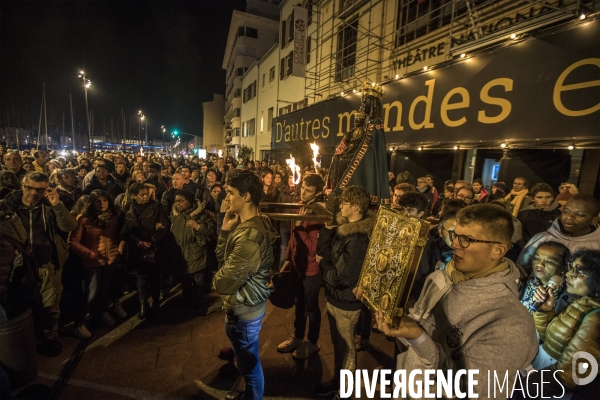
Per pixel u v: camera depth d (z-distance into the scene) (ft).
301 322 9.93
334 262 7.05
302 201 10.04
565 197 10.57
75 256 11.35
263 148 75.15
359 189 6.88
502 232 3.67
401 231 3.88
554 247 6.61
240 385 8.28
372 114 8.43
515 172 17.42
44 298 9.25
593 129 11.64
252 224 6.44
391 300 3.66
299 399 8.14
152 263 11.62
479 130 16.31
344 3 38.06
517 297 3.73
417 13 26.02
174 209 12.16
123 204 13.42
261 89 77.05
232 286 6.09
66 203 13.21
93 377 8.65
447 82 18.22
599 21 11.55
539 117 13.50
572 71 12.33
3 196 10.62
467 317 3.76
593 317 5.72
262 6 119.14
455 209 8.98
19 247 6.94
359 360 9.83
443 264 8.27
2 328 6.65
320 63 40.98
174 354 9.77
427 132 19.63
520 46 14.39
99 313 11.21
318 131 33.81
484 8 19.56
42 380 8.43
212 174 21.70
